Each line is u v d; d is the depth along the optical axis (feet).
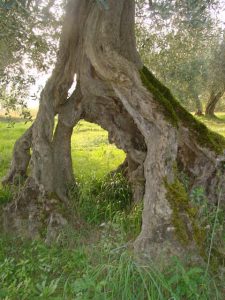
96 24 21.83
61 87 25.34
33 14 18.22
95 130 70.74
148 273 14.71
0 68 26.11
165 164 19.21
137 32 30.48
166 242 17.85
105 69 21.33
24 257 19.97
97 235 22.33
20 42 25.11
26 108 28.91
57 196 24.35
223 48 55.42
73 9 23.80
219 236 18.94
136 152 24.75
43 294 15.58
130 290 14.83
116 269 15.75
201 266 17.12
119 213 23.40
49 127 24.84
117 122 25.08
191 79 31.94
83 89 24.91
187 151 23.18
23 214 24.00
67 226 22.47
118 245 18.06
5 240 22.20
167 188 18.70
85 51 22.68
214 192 22.27
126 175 28.81
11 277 17.74
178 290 15.08
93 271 16.19
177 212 18.22
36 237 22.57
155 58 31.37
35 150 24.63
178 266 15.97
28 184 24.72
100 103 25.02
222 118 102.78
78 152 49.29
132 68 20.85
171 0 17.15
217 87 72.79
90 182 29.14
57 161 25.99
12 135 58.08
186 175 23.06
